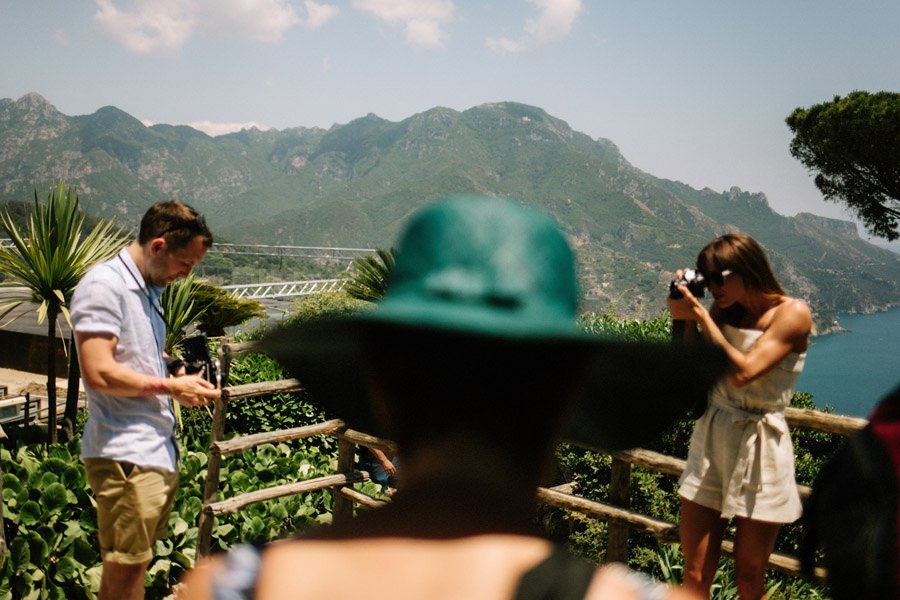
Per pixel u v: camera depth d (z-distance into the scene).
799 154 29.36
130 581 3.17
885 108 25.11
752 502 2.86
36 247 6.12
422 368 0.56
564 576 0.52
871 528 1.34
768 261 2.89
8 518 4.28
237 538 4.87
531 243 0.57
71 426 6.54
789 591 4.48
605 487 4.90
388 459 4.98
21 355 14.74
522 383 0.56
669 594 0.54
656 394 0.62
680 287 3.03
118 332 3.12
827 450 5.69
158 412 3.24
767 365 2.75
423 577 0.52
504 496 0.57
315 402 0.67
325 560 0.55
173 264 3.25
